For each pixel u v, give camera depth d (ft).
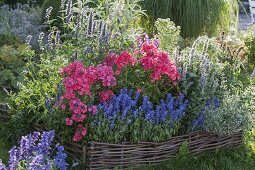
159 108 12.28
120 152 12.03
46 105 12.45
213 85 13.17
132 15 15.47
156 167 12.46
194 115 12.99
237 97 13.53
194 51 13.46
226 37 20.79
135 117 11.94
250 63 20.44
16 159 9.98
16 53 17.99
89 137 11.90
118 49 13.26
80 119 11.65
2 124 13.61
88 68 11.93
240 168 13.12
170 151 12.62
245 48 20.44
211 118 12.69
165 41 14.94
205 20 21.43
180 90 13.14
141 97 12.66
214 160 13.12
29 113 13.28
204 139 13.15
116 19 14.38
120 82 12.55
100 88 12.23
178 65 13.47
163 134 12.27
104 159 11.98
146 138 12.17
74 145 12.19
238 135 13.76
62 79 12.52
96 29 13.75
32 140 10.85
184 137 12.76
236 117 12.96
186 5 21.07
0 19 21.99
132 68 12.55
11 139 13.41
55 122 12.22
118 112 11.89
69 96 11.55
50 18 20.93
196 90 13.23
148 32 21.62
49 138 11.06
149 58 12.24
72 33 15.33
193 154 13.01
